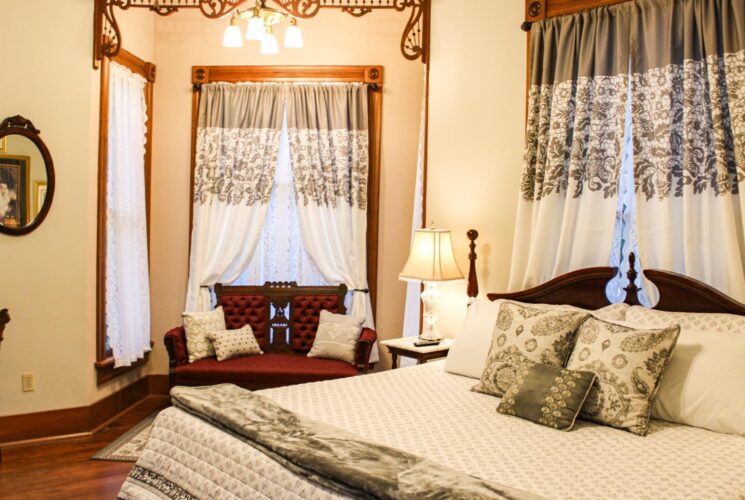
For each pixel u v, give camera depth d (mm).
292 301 5340
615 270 3545
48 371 4375
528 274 3881
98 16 4488
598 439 2533
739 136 3186
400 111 5520
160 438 2713
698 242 3348
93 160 4543
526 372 2904
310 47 5531
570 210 3754
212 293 5484
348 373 4621
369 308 5480
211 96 5465
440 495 1829
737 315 3053
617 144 3646
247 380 4633
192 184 5520
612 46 3697
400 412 2836
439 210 4535
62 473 3805
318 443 2246
